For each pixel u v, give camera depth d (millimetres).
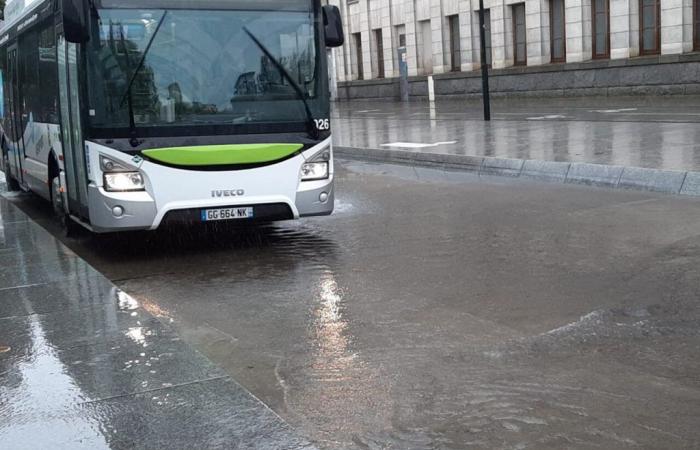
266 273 7652
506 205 10594
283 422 3906
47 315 5969
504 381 4566
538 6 33906
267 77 8352
